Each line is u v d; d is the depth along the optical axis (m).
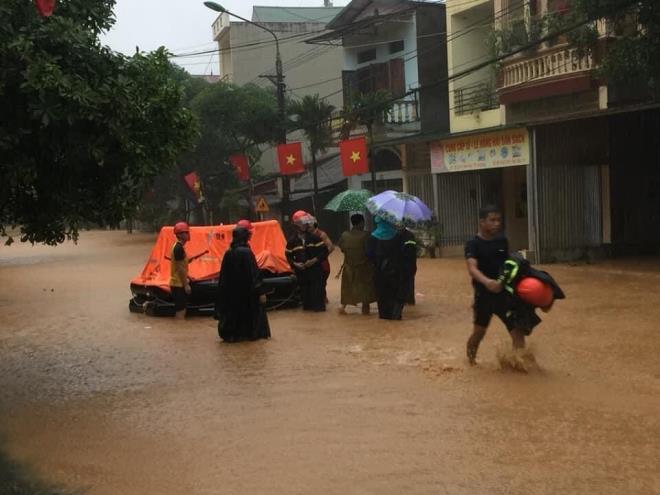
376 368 8.12
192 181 33.47
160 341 10.55
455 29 23.02
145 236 49.84
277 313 12.65
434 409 6.45
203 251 13.44
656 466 4.99
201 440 5.88
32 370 8.94
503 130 18.56
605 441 5.49
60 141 6.54
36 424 6.50
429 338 9.80
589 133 18.42
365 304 12.04
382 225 11.44
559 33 14.49
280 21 43.06
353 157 22.88
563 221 18.31
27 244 43.94
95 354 9.81
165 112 7.28
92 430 6.27
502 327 10.27
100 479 5.12
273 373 8.11
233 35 41.44
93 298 16.52
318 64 41.06
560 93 18.19
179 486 4.94
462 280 16.23
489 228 7.79
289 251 12.70
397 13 24.83
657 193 19.16
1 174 6.63
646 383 7.05
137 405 7.02
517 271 7.51
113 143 6.78
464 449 5.43
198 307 12.98
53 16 6.50
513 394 6.82
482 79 22.92
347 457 5.35
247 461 5.36
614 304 11.68
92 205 7.29
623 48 14.20
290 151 26.41
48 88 6.00
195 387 7.64
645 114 18.78
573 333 9.54
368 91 28.33
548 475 4.88
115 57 6.97
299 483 4.90
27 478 5.18
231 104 31.53
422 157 24.06
